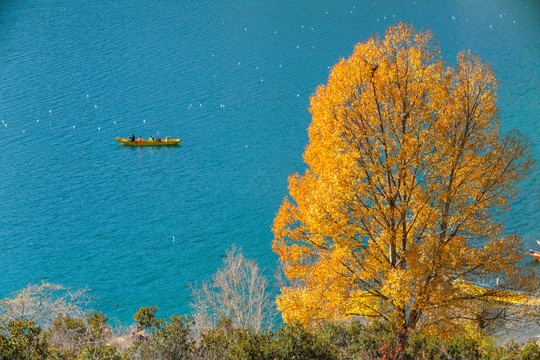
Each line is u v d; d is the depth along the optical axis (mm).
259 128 93375
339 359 20688
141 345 22031
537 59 108000
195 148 89375
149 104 105375
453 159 24469
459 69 25156
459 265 25219
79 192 78875
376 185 24438
